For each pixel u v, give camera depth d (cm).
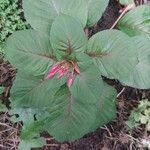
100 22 43
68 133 37
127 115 43
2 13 39
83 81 35
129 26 40
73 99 37
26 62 34
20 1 41
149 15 39
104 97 38
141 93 43
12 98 37
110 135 43
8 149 41
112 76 36
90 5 38
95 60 36
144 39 37
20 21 40
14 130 42
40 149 42
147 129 41
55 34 34
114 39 35
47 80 36
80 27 34
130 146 42
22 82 36
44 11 36
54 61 35
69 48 35
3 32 39
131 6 42
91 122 37
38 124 39
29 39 34
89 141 43
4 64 42
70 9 36
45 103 36
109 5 43
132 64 35
